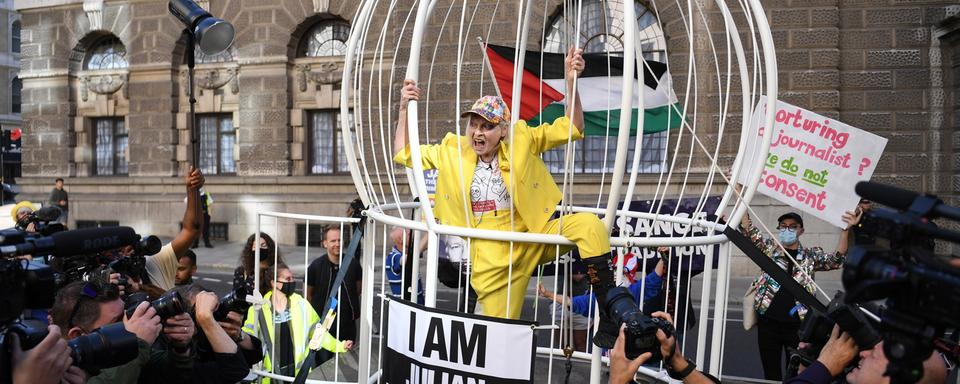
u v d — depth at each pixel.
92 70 19.91
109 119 20.38
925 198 1.71
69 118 20.17
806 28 13.24
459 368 2.99
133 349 2.27
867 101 13.41
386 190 14.60
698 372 2.32
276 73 18.08
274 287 4.46
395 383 3.29
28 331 1.99
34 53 20.30
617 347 2.34
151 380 2.81
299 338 4.73
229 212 18.50
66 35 19.95
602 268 2.94
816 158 5.58
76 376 2.12
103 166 20.47
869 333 2.18
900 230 1.67
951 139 13.11
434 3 3.67
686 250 5.82
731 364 7.36
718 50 12.95
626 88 2.74
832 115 13.26
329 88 17.92
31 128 20.48
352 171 3.77
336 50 18.03
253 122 18.28
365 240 3.80
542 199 3.31
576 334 5.98
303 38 18.31
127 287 3.43
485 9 14.14
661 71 5.50
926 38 13.20
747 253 3.38
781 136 5.67
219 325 3.03
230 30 4.80
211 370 2.92
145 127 19.31
